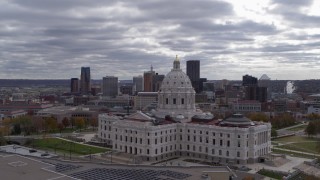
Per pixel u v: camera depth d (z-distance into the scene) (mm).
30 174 191625
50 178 185125
